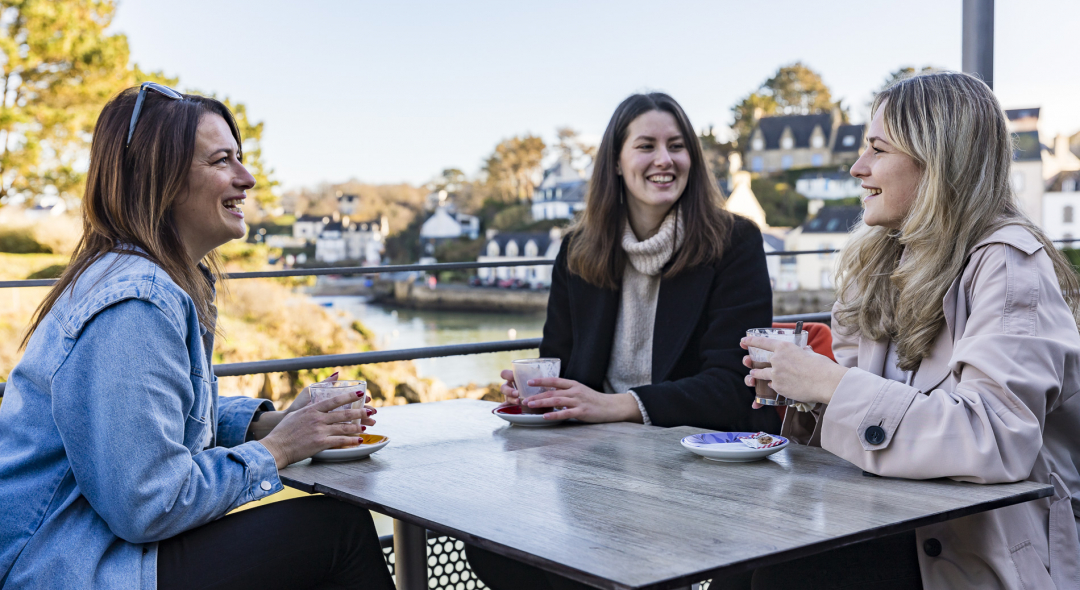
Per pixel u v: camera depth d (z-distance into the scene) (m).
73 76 22.78
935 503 0.93
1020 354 1.03
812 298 45.56
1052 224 37.38
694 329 1.80
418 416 1.67
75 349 1.03
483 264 2.25
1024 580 1.04
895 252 1.35
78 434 1.01
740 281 1.79
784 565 1.18
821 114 47.78
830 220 46.59
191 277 1.23
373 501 1.00
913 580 1.13
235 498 1.10
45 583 0.98
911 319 1.22
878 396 1.07
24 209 22.02
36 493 1.02
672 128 1.84
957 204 1.17
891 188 1.26
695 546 0.80
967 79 1.23
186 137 1.20
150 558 1.03
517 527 0.88
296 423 1.22
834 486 1.02
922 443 1.02
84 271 1.13
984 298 1.09
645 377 1.88
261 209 37.75
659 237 1.81
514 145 45.72
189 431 1.15
